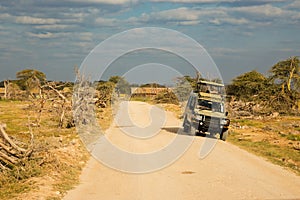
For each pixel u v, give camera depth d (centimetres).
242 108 4303
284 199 1017
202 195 1051
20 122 2934
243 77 5028
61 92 2941
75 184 1165
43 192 1043
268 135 2528
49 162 1351
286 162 1577
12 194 1015
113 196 1034
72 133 2361
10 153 1257
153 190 1103
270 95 4319
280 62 4700
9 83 6275
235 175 1306
